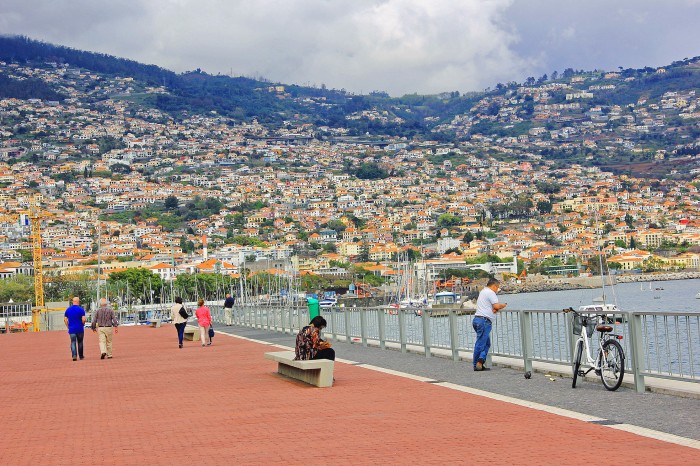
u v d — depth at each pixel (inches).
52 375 1121.4
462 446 499.5
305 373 870.4
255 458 490.3
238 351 1413.6
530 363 829.8
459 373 886.4
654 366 673.0
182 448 531.2
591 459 450.6
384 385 813.2
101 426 636.7
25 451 543.8
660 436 505.4
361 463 465.4
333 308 1497.3
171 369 1121.4
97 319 1397.6
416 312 1123.3
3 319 4195.4
